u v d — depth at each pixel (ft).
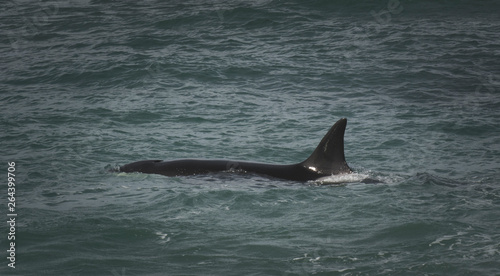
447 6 529.04
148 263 141.49
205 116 283.38
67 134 256.11
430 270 137.39
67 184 197.57
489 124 272.92
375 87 335.06
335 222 164.96
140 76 351.25
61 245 149.69
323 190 190.60
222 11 503.20
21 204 178.29
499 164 223.51
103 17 515.50
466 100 311.88
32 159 224.12
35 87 338.95
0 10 561.02
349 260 143.02
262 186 193.36
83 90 331.16
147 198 182.91
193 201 179.22
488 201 181.47
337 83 341.62
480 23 482.28
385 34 446.60
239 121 276.62
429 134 259.80
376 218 167.43
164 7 538.88
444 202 180.24
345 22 479.41
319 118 281.54
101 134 256.73
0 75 364.99
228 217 168.45
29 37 462.19
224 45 420.36
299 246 150.41
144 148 240.12
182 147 242.37
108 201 180.86
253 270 138.62
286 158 232.12
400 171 215.92
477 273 135.44
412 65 375.04
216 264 141.28
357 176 202.49
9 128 263.49
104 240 153.17
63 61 390.21
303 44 421.59
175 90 326.65
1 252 146.10
